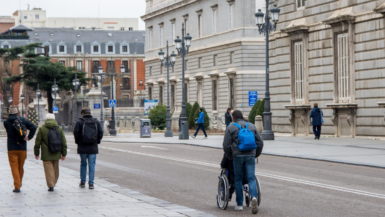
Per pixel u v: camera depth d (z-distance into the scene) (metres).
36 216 12.27
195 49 77.12
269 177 19.14
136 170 22.42
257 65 67.50
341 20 35.84
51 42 148.75
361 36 34.97
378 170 20.91
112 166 24.14
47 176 16.38
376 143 31.30
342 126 36.84
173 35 84.31
